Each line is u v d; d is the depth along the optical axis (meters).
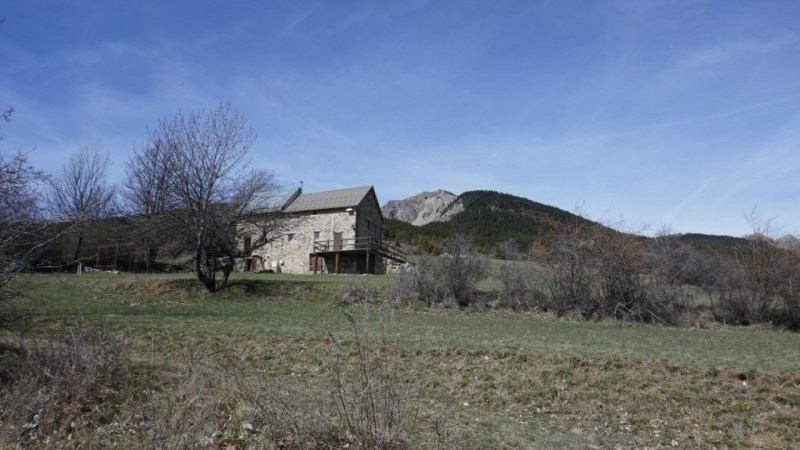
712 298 26.23
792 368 12.97
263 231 29.88
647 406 10.84
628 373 12.52
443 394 11.34
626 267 24.33
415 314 23.92
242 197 29.12
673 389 11.54
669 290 24.69
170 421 7.51
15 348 10.86
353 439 7.18
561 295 25.00
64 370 9.06
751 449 8.91
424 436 8.14
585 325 22.05
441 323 20.72
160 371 10.92
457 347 14.48
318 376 12.37
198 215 27.52
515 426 9.64
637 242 25.27
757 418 10.24
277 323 18.56
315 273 43.41
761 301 24.22
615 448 8.84
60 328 12.01
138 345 14.81
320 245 45.34
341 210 45.72
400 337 16.00
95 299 24.70
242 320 19.17
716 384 11.85
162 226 27.80
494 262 34.31
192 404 8.38
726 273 25.59
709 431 9.71
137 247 40.75
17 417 8.03
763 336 20.61
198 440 7.30
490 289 28.34
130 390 9.38
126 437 7.80
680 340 18.03
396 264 44.59
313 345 14.87
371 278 35.31
